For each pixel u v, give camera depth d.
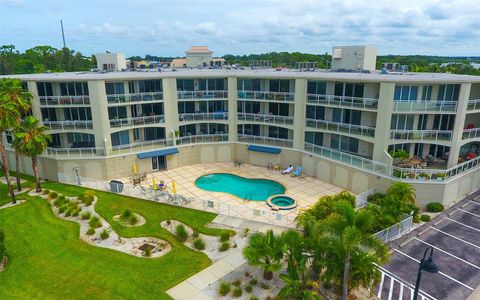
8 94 32.31
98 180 40.03
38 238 27.20
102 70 56.62
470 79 32.44
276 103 43.78
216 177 41.53
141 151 41.78
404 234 27.14
